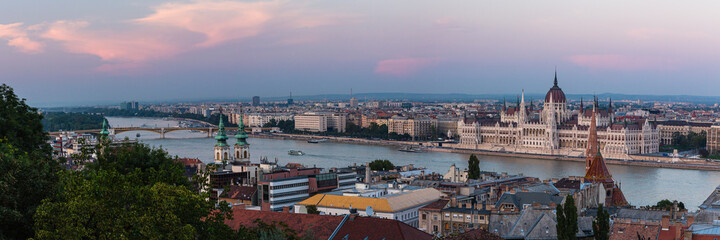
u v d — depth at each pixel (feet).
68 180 443.32
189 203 454.81
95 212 411.75
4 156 427.74
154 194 435.12
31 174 435.12
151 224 414.21
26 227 421.18
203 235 472.03
